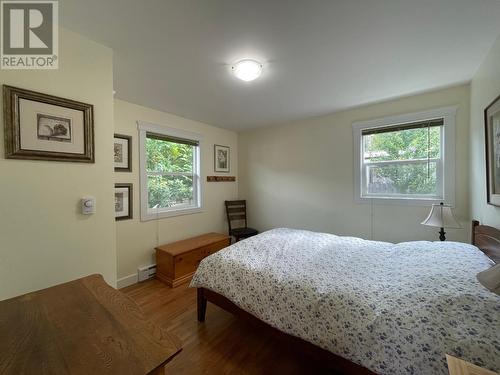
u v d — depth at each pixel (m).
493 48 1.52
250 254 1.82
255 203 3.90
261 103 2.63
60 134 1.33
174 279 2.57
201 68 1.82
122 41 1.47
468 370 0.67
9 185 1.17
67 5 1.15
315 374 1.37
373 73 1.92
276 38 1.45
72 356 0.62
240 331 1.77
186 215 3.25
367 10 1.21
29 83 1.23
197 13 1.22
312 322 1.19
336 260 1.66
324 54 1.63
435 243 1.82
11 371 0.57
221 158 3.80
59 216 1.34
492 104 1.51
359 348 1.02
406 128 2.52
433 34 1.41
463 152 2.20
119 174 2.50
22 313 0.82
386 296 1.11
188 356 1.52
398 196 2.62
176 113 3.01
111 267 1.56
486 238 1.58
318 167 3.17
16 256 1.20
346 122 2.91
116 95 2.38
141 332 0.73
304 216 3.32
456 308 0.95
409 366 0.89
